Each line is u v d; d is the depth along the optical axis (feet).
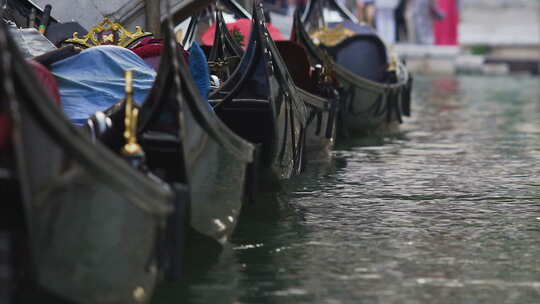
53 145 46.29
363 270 62.03
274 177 87.56
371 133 142.51
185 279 59.41
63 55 77.05
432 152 119.24
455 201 85.05
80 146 47.44
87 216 47.70
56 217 46.26
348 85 136.46
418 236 71.41
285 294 56.85
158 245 52.03
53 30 100.17
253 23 84.12
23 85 45.03
